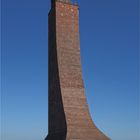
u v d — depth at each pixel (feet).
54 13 222.07
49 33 230.48
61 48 215.51
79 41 220.64
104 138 200.64
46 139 216.13
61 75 209.97
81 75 214.48
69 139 191.21
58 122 205.57
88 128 200.54
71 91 208.13
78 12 225.97
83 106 206.59
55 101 211.82
